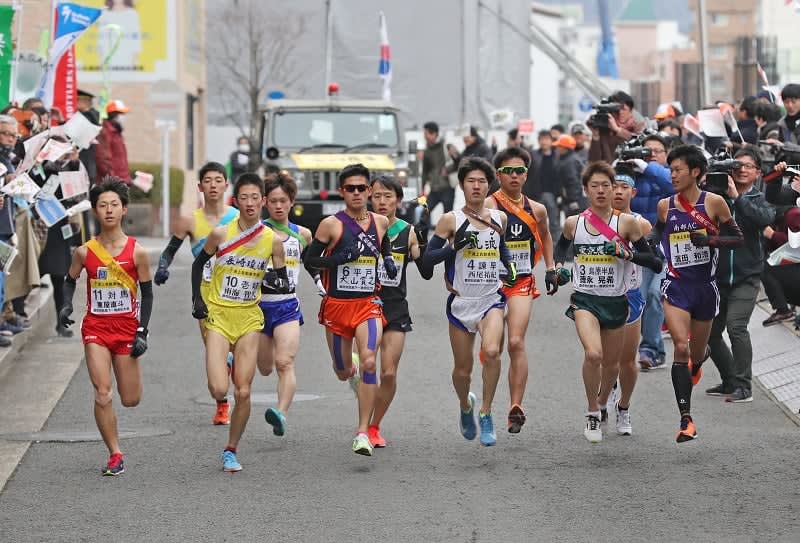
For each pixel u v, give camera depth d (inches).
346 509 916.6
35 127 1724.9
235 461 1037.8
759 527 863.7
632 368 1154.0
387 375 1109.1
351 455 1090.7
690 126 1750.7
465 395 1120.2
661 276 1472.7
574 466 1043.3
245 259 1039.6
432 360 1562.5
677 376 1104.2
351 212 1091.9
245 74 4072.3
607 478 1002.1
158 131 3646.7
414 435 1170.0
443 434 1174.3
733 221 1120.2
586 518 887.7
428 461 1066.7
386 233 1099.9
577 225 1112.2
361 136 2770.7
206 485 990.4
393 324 1113.4
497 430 1191.6
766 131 1803.6
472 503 930.1
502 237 1093.8
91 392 1376.7
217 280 1045.2
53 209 1507.1
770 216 1309.1
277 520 889.5
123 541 846.5
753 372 1501.0
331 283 1095.0
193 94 3917.3
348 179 1079.6
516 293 1115.9
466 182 1088.8
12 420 1240.8
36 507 932.6
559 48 3954.2
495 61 3821.4
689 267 1123.9
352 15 3774.6
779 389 1375.5
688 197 1127.0
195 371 1503.4
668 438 1151.0
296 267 1125.7
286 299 1115.3
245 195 1037.8
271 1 3831.2
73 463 1067.9
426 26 3747.5
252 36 3858.3
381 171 2694.4
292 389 1083.9
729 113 1616.6
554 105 7573.8
